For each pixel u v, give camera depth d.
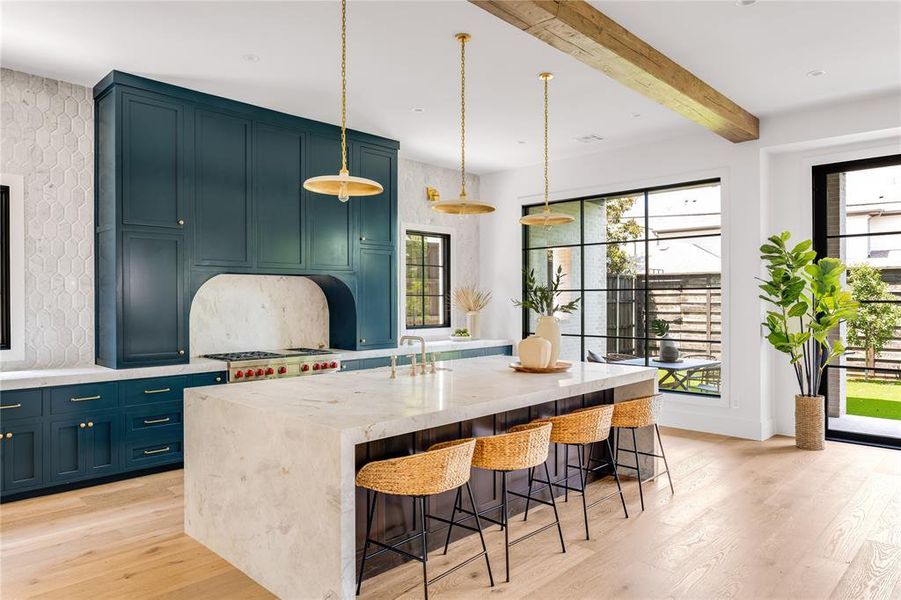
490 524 3.43
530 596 2.59
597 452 4.38
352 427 2.33
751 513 3.59
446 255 7.39
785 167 5.53
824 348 5.49
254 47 3.78
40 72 4.20
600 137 5.93
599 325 6.71
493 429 3.41
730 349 5.61
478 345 6.82
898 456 4.88
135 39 3.65
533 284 7.14
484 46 3.77
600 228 6.70
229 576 2.81
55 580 2.75
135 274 4.31
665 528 3.36
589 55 3.48
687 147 5.86
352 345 5.80
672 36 3.64
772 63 4.08
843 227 5.50
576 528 3.38
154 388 4.34
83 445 4.04
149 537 3.25
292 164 5.21
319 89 4.55
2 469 3.73
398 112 5.13
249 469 2.79
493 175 7.59
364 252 5.80
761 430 5.44
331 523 2.33
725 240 5.62
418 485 2.38
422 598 2.58
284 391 3.12
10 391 3.74
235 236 4.84
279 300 5.72
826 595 2.59
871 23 3.47
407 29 3.52
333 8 3.26
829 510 3.63
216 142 4.72
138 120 4.30
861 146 5.13
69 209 4.40
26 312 4.21
